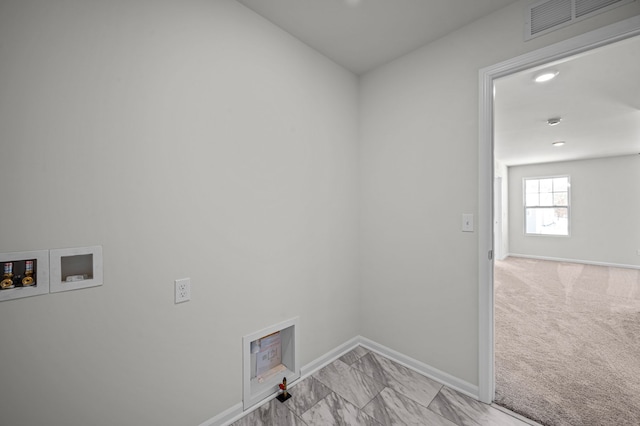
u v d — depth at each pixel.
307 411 1.65
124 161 1.22
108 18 1.17
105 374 1.18
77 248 1.11
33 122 1.02
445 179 1.93
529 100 2.94
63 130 1.07
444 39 1.93
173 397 1.37
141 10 1.26
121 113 1.21
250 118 1.68
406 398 1.76
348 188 2.38
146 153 1.28
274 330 1.81
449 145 1.91
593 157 6.29
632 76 2.43
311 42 2.00
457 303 1.88
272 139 1.80
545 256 7.12
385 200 2.29
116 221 1.20
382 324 2.32
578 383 1.93
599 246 6.42
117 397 1.21
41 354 1.04
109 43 1.18
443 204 1.94
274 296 1.82
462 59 1.84
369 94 2.41
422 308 2.06
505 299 3.88
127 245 1.23
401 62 2.18
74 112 1.10
